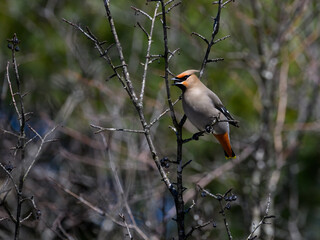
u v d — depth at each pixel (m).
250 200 13.46
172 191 7.59
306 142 16.25
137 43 14.45
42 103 14.32
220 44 16.02
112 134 12.02
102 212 9.66
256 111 16.03
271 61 14.85
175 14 14.70
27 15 16.41
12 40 7.09
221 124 9.70
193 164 14.60
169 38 14.67
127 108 13.25
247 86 16.84
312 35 15.28
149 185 10.95
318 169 16.12
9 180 9.08
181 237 7.50
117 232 10.57
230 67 16.08
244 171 14.11
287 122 16.11
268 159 13.84
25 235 11.40
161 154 11.34
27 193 11.44
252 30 16.50
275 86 14.52
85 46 15.01
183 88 9.74
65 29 15.57
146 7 14.91
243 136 15.62
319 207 15.91
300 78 15.85
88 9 15.88
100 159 12.54
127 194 10.27
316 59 15.87
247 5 16.42
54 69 15.46
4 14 16.31
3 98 11.59
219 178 14.09
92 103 14.11
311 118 15.88
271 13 15.92
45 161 12.55
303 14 15.34
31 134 12.27
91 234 11.47
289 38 15.09
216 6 15.55
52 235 11.10
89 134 13.48
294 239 12.74
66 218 11.35
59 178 12.07
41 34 16.11
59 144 12.73
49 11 15.78
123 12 15.40
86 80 13.77
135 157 11.24
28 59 15.37
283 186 14.88
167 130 14.38
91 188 11.82
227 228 7.09
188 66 15.40
